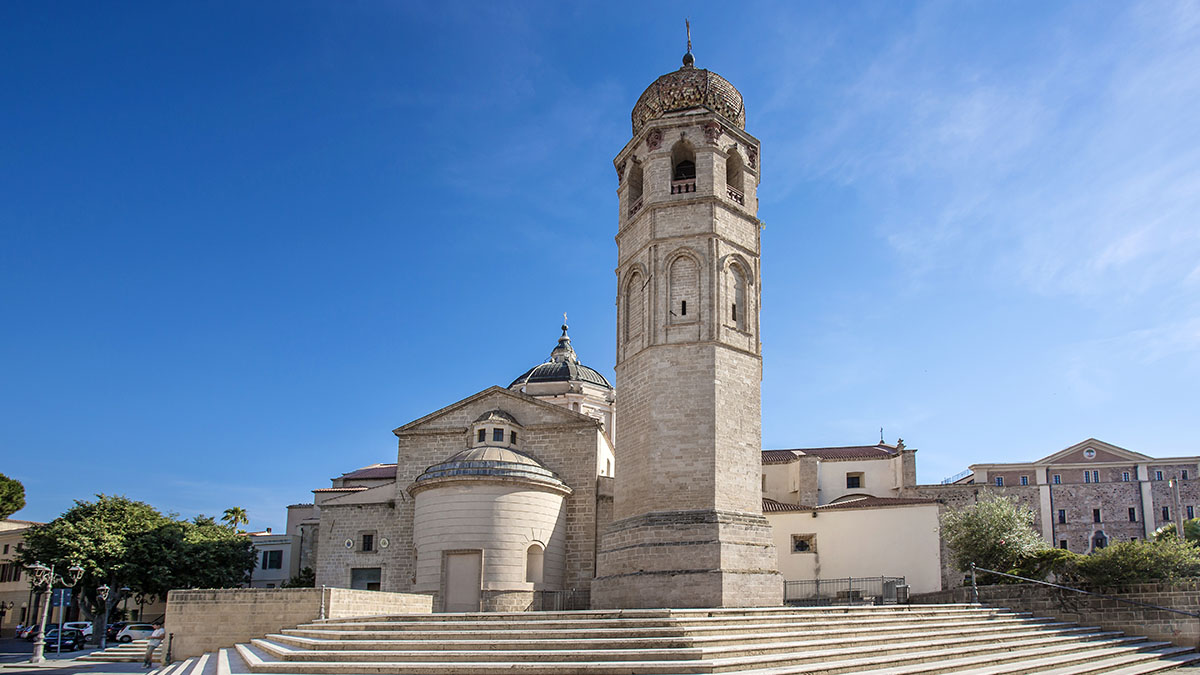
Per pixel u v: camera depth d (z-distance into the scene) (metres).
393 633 25.73
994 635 32.03
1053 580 49.62
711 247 43.34
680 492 39.84
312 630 28.88
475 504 46.31
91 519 63.75
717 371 41.44
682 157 47.97
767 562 39.69
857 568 51.25
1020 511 57.34
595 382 75.69
